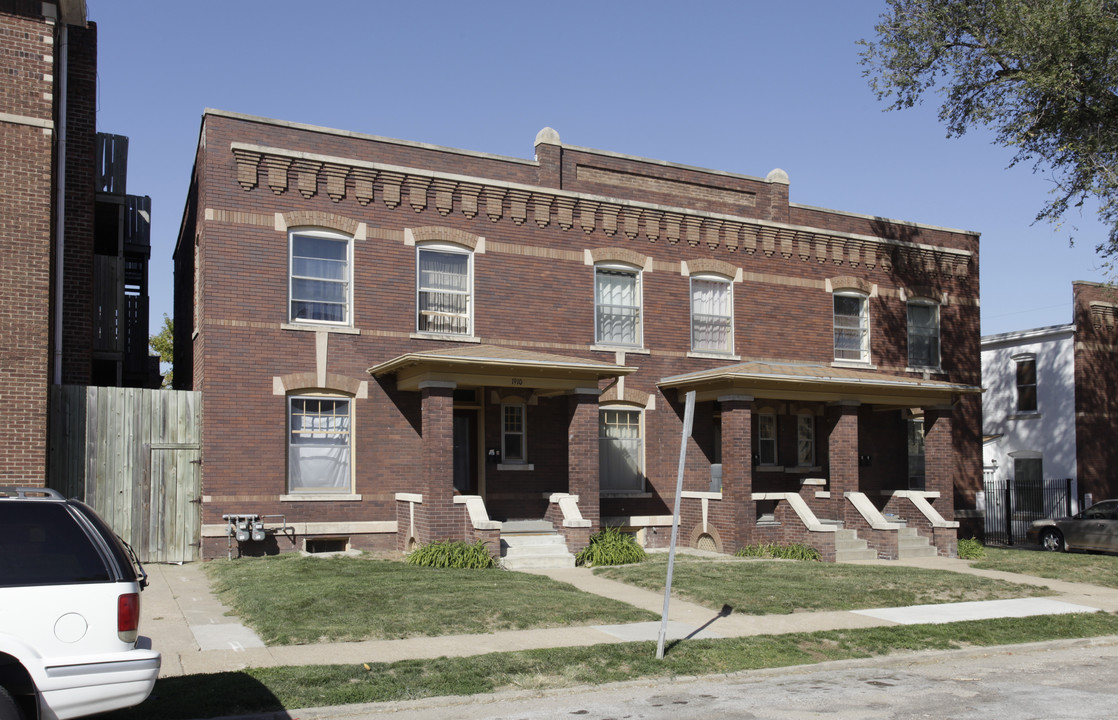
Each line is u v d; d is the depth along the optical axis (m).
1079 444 32.72
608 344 21.94
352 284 19.20
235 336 18.02
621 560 18.33
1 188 15.52
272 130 18.95
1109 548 23.67
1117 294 33.56
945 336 26.78
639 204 22.42
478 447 20.38
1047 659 11.59
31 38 16.00
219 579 15.11
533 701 9.07
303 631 11.20
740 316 23.66
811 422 24.70
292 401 18.61
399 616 12.06
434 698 8.84
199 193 18.91
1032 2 20.12
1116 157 20.78
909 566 18.84
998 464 36.03
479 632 11.57
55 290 17.11
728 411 20.80
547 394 20.44
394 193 19.70
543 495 20.75
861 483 24.95
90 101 18.86
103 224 23.31
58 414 16.64
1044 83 19.47
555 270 21.36
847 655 11.23
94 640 6.42
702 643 11.27
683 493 22.09
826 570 17.41
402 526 18.89
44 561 6.48
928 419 23.66
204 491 17.48
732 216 23.69
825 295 25.00
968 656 11.70
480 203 20.67
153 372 27.05
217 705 8.24
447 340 19.97
